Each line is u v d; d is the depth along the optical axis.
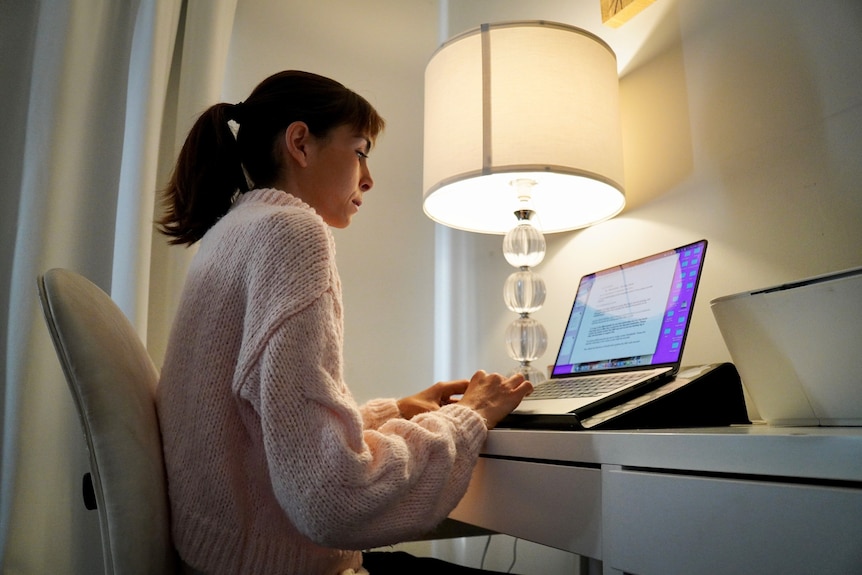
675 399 0.78
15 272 1.36
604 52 1.30
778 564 0.46
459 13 2.06
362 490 0.62
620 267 1.14
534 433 0.75
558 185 1.46
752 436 0.49
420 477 0.70
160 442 0.70
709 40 1.26
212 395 0.67
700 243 0.98
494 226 1.53
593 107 1.25
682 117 1.30
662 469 0.57
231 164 0.88
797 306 0.65
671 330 0.95
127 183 1.48
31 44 1.54
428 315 1.99
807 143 1.05
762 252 1.11
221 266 0.71
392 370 1.90
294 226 0.68
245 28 1.81
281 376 0.62
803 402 0.68
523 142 1.21
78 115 1.47
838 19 1.02
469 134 1.27
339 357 0.68
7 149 1.49
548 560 1.53
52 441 1.33
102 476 0.64
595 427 0.72
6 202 1.47
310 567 0.69
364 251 1.91
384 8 2.06
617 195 1.34
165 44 1.56
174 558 0.69
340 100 0.92
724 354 1.15
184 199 0.87
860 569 0.41
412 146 2.04
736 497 0.49
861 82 0.98
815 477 0.44
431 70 1.39
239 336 0.68
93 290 0.72
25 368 1.31
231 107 0.89
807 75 1.06
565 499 0.69
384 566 1.02
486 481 0.83
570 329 1.18
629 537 0.59
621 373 0.98
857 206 0.96
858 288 0.60
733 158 1.18
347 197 0.93
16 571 1.25
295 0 1.91
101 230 1.50
